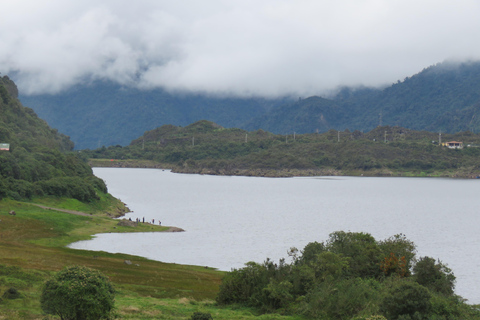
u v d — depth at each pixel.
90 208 157.12
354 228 159.38
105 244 105.88
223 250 109.88
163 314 45.75
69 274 36.72
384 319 38.31
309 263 59.41
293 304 50.19
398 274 57.53
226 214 192.00
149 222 150.62
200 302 55.25
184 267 84.81
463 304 47.97
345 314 45.91
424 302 41.72
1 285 49.31
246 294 54.00
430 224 174.25
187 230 140.62
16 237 100.38
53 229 114.00
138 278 68.62
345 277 56.66
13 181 148.75
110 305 36.88
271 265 58.09
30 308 42.88
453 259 107.06
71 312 35.19
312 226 161.12
